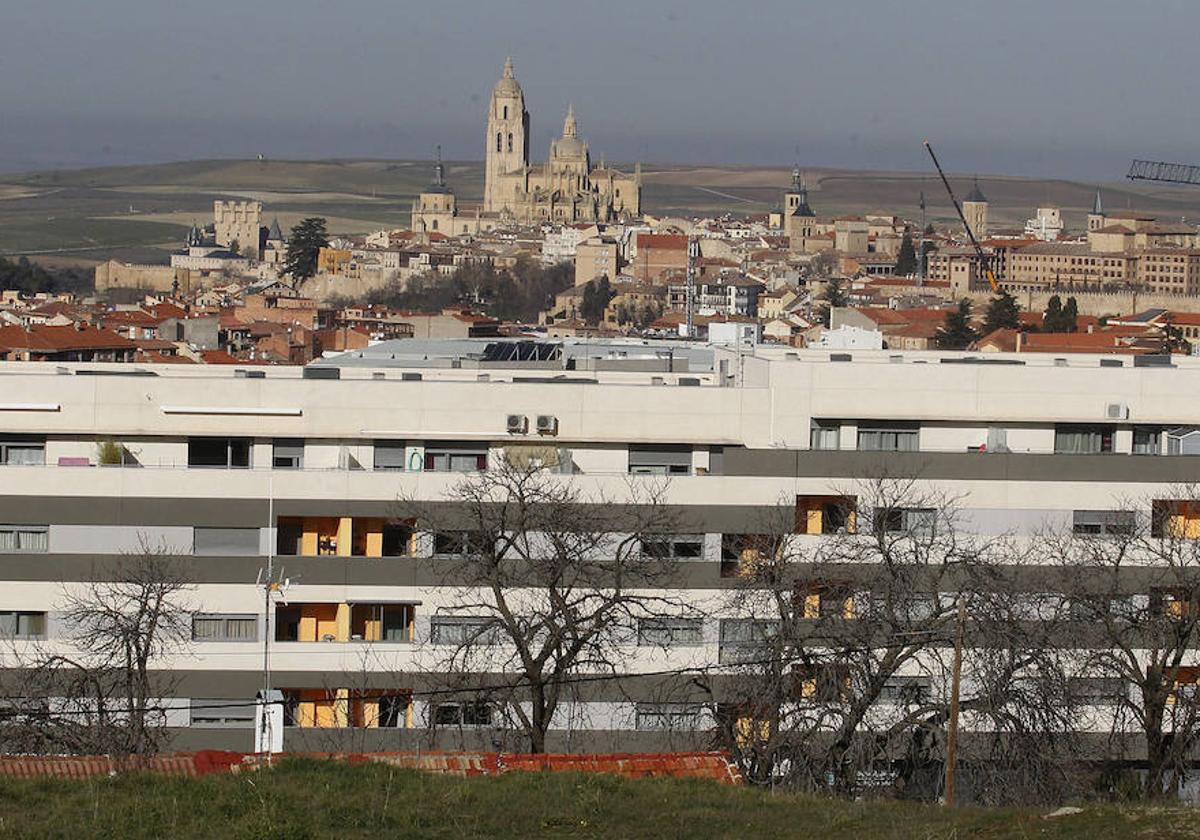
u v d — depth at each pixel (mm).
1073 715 198500
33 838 138125
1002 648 198375
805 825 148000
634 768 168750
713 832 145875
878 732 198375
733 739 192750
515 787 154875
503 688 199375
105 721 198125
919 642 189875
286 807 147000
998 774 188250
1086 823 143125
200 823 143625
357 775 156875
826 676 194625
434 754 171875
